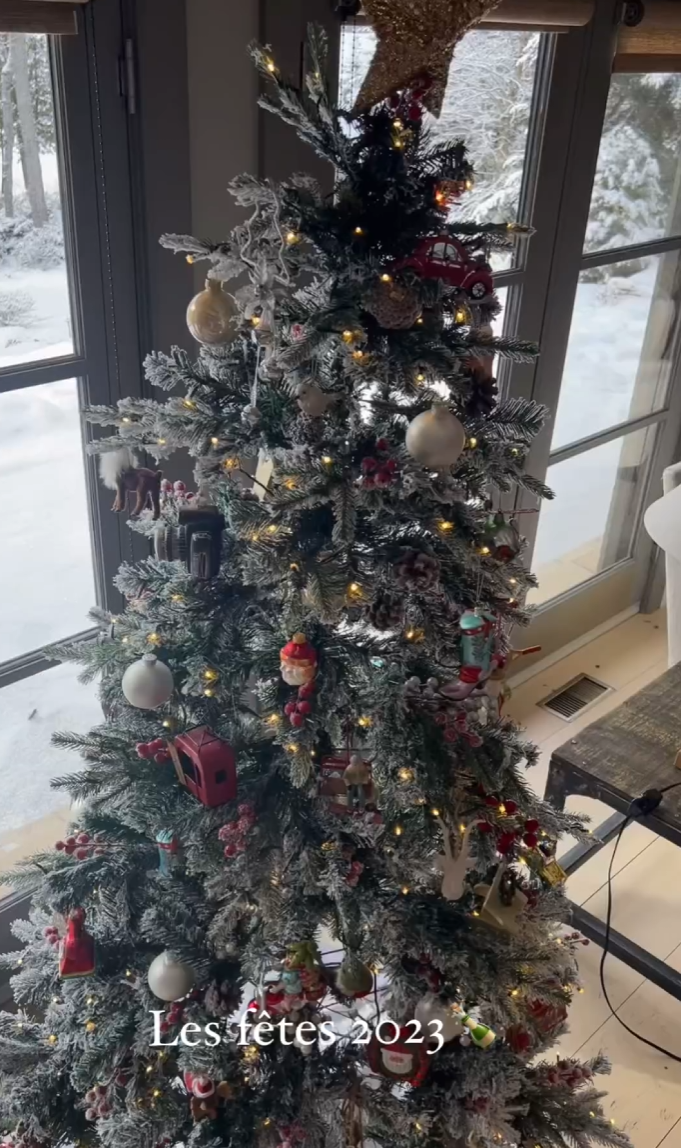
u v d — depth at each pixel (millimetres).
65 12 1163
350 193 957
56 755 1755
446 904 1240
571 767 1709
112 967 1282
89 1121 1310
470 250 1030
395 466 1000
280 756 1191
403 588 1040
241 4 1365
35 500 1527
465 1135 1234
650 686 1934
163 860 1221
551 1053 1735
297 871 1131
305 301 1033
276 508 975
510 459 1089
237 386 1141
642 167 2279
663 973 1774
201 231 1488
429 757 1058
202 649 1132
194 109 1391
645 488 2869
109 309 1438
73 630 1673
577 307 2330
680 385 2707
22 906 1719
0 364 1393
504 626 1335
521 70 1859
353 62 1418
